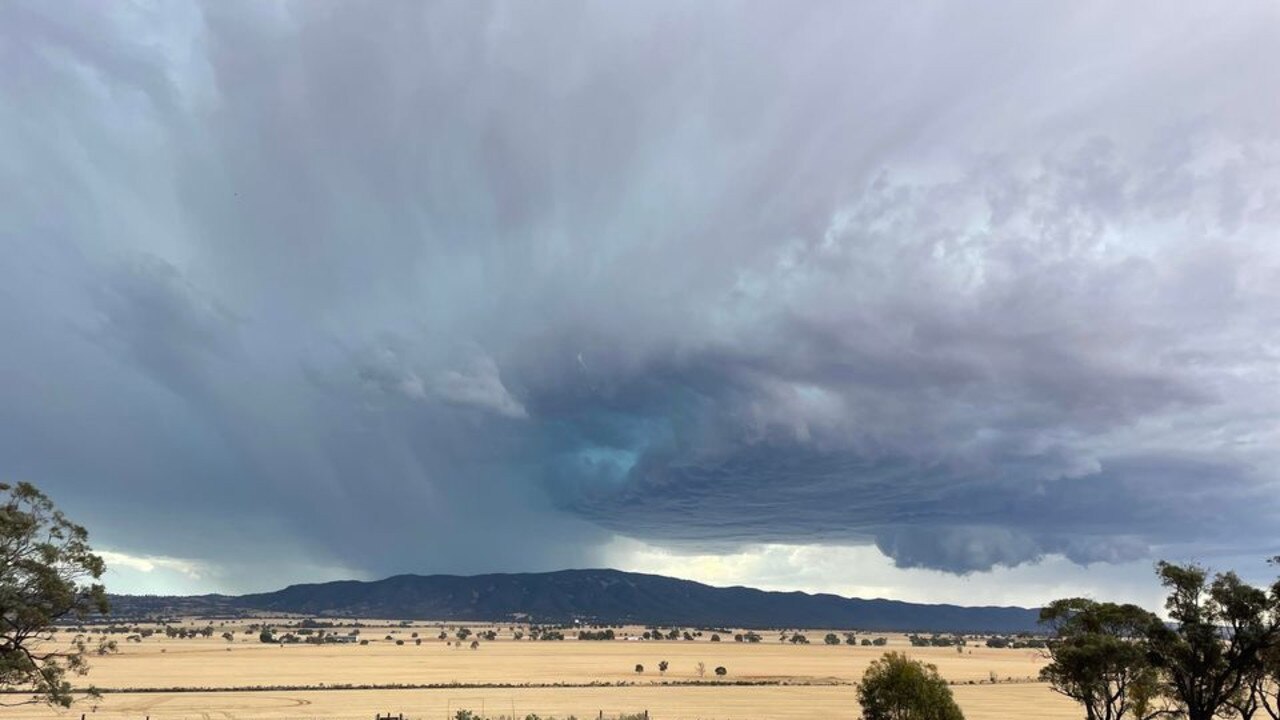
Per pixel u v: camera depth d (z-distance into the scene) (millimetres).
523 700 126438
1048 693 149375
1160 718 61250
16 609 41562
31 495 42812
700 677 188500
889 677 59031
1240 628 53469
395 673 184250
